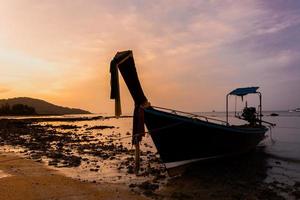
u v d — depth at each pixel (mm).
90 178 16047
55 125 75188
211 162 19859
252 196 13141
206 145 18562
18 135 44312
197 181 15539
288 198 13078
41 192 12578
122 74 15211
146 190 13547
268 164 20875
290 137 41062
